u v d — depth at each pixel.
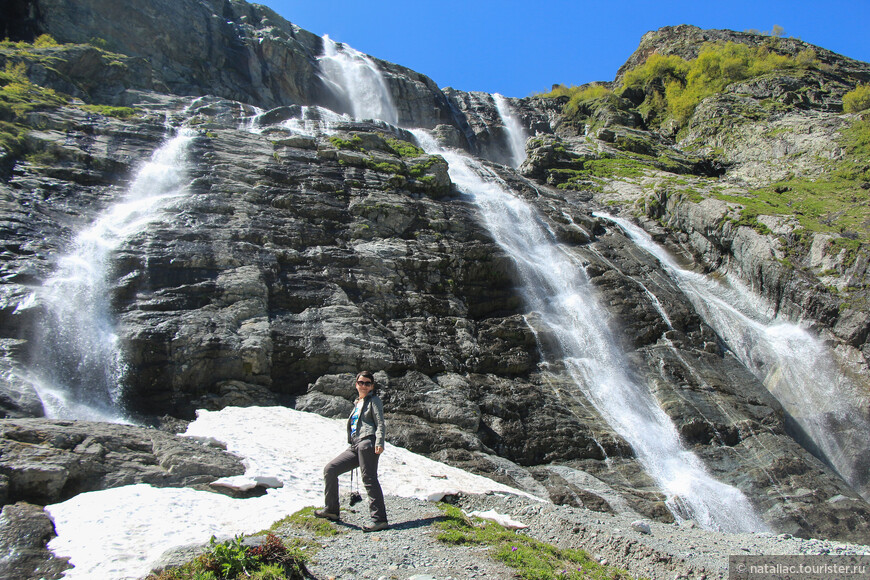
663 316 19.80
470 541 6.97
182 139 19.81
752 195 26.28
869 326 18.25
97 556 5.67
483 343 16.75
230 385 12.75
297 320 14.70
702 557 7.46
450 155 30.77
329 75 38.44
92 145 18.05
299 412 12.64
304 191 18.89
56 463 7.29
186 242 15.02
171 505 7.08
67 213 14.93
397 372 14.70
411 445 12.62
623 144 36.72
